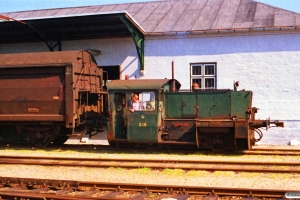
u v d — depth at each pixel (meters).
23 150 16.59
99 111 18.59
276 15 18.86
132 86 15.44
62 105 16.34
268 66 17.66
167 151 15.56
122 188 9.05
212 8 21.17
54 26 18.67
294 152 14.67
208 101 15.27
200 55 18.41
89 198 8.05
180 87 18.30
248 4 21.08
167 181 10.14
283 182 9.75
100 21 17.83
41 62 16.53
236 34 17.94
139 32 18.53
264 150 15.30
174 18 20.41
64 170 11.87
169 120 15.27
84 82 17.16
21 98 16.84
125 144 15.86
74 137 19.50
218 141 14.84
